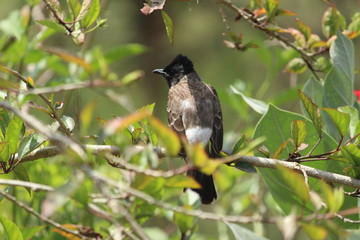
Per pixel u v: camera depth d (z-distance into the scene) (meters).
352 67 10.59
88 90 18.38
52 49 5.94
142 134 8.97
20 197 11.38
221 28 20.12
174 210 6.17
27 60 12.77
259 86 20.11
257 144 6.47
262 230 12.36
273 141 9.52
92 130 18.19
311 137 9.47
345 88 10.45
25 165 11.17
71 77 12.19
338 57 10.59
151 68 20.06
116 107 18.55
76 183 5.56
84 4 8.56
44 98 8.09
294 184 6.01
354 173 8.41
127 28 19.73
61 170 11.26
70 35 8.68
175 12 20.06
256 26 11.52
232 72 20.28
